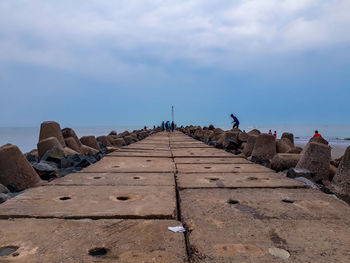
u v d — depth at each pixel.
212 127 33.28
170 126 44.50
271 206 3.33
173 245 2.26
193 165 6.70
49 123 10.27
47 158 7.58
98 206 3.27
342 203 3.46
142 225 2.68
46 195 3.75
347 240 2.37
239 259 2.04
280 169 7.39
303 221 2.81
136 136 25.92
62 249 2.18
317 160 6.40
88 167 6.31
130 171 5.77
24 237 2.40
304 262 2.00
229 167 6.39
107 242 2.31
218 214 3.03
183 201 3.54
